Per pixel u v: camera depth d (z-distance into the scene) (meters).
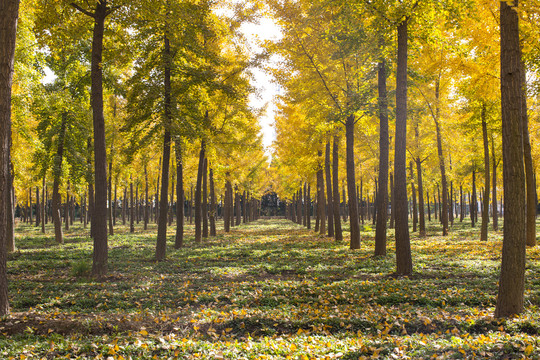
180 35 11.33
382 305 6.64
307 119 15.67
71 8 10.08
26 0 11.38
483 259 11.29
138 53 12.48
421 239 19.06
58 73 19.09
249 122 19.59
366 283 8.10
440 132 18.56
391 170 24.02
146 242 19.98
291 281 8.69
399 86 9.91
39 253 14.78
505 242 5.43
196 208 19.45
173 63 12.61
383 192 12.80
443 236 20.19
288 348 4.40
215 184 27.33
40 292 7.82
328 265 11.09
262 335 5.16
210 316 5.84
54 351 4.36
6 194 5.77
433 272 9.41
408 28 10.18
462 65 13.37
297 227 35.59
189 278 9.52
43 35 10.57
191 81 12.86
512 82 5.32
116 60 11.80
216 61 12.88
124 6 9.73
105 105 21.09
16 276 9.90
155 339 4.76
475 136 20.39
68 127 19.81
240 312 6.02
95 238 9.86
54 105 17.05
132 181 28.98
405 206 9.63
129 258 13.43
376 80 14.67
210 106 17.02
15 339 4.82
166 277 9.66
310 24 13.25
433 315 5.66
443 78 17.19
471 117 16.80
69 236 25.44
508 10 5.32
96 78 9.91
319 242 17.98
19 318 5.52
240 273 10.20
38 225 43.06
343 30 11.62
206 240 20.91
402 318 5.52
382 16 9.50
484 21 11.26
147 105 12.75
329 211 20.78
